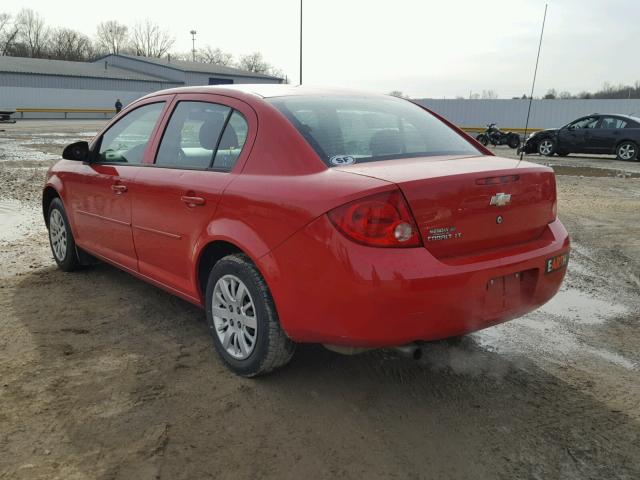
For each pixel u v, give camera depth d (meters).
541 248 3.17
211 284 3.45
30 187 10.56
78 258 5.22
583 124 19.41
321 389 3.25
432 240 2.74
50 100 55.19
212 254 3.57
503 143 23.42
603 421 2.98
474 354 3.77
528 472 2.56
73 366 3.48
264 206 2.99
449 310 2.73
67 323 4.14
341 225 2.67
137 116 4.41
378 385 3.31
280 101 3.43
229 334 3.40
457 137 3.82
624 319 4.46
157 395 3.16
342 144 3.18
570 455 2.69
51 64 61.41
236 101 3.54
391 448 2.72
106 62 72.00
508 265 2.92
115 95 60.16
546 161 18.36
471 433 2.85
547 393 3.26
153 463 2.58
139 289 4.89
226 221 3.23
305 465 2.58
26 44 96.00
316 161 3.00
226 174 3.34
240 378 3.35
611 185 12.30
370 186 2.67
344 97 3.80
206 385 3.27
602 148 18.95
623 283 5.36
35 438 2.74
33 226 7.34
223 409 3.03
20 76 52.78
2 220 7.68
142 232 4.00
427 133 3.69
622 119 18.61
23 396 3.12
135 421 2.90
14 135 26.27
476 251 2.94
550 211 3.36
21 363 3.50
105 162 4.56
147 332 4.00
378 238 2.63
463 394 3.23
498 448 2.73
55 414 2.95
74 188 4.86
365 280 2.60
